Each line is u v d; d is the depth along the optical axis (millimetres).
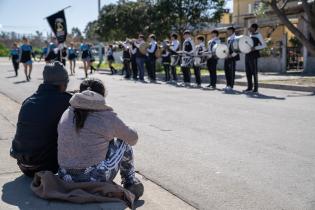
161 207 4641
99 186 4359
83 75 25125
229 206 4715
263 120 9398
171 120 9492
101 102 4371
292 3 25969
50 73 4941
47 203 4336
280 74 22750
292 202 4812
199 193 5086
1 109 10773
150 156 6613
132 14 31875
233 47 15383
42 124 4762
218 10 27562
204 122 9219
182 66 17703
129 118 9781
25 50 19734
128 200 4449
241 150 6906
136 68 21297
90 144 4352
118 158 4543
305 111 10586
